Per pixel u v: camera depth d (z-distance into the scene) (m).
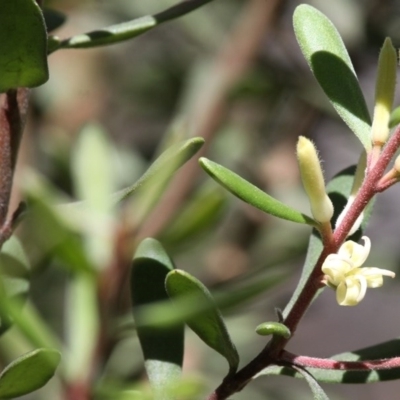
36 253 0.44
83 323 0.43
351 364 0.37
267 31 0.62
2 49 0.37
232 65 0.62
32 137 0.62
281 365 0.37
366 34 0.62
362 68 0.63
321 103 0.63
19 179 0.47
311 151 0.36
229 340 0.37
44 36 0.37
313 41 0.39
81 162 0.46
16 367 0.37
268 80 0.62
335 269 0.36
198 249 0.63
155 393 0.39
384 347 0.39
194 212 0.44
